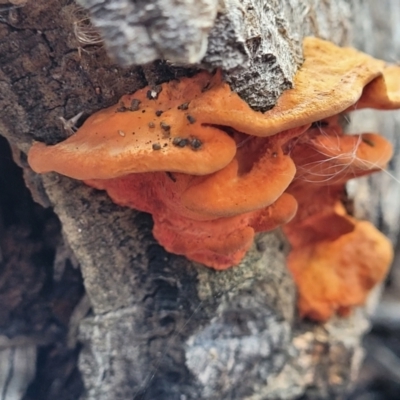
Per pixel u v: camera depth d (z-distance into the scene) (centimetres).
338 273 16
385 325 24
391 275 25
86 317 15
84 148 10
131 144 9
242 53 9
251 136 10
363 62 11
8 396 16
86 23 10
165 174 10
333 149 12
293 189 14
